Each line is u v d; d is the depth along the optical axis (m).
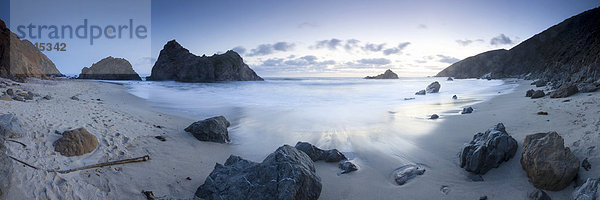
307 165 5.08
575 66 30.56
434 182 5.49
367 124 10.69
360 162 6.71
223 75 52.16
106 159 5.72
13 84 16.50
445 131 8.78
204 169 6.14
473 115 10.57
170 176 5.61
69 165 5.16
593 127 6.20
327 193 5.20
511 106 11.84
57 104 9.50
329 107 15.44
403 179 5.66
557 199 4.58
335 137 8.87
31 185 4.32
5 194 3.97
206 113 13.00
